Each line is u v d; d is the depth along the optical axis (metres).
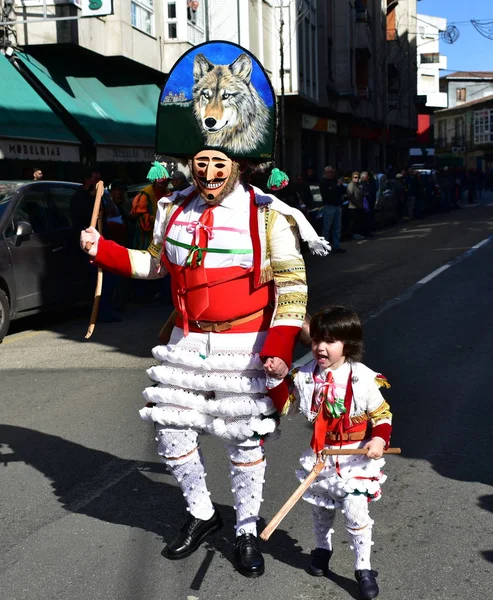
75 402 6.73
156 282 12.35
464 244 19.06
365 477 3.53
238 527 3.86
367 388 3.53
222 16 26.52
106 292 10.41
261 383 3.71
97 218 4.25
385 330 9.26
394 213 26.91
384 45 45.72
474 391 6.70
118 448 5.59
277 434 3.88
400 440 5.61
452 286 12.45
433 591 3.60
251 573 3.74
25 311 9.81
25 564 3.94
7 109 15.24
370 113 43.94
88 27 18.03
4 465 5.31
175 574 3.80
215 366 3.71
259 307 3.78
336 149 39.97
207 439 5.68
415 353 8.09
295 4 30.30
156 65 21.50
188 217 3.81
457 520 4.31
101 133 17.78
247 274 3.73
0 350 9.02
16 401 6.84
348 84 39.25
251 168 3.92
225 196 3.77
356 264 15.99
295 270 3.70
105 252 3.96
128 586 3.70
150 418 3.84
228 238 3.69
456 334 8.93
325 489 3.58
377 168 48.91
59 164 18.81
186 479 3.89
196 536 3.95
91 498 4.75
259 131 3.77
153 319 10.70
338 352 3.54
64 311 11.87
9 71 16.42
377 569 3.80
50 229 10.35
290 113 33.19
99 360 8.26
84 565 3.91
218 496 4.71
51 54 18.38
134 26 20.02
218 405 3.71
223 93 3.72
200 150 3.73
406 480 4.89
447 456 5.27
